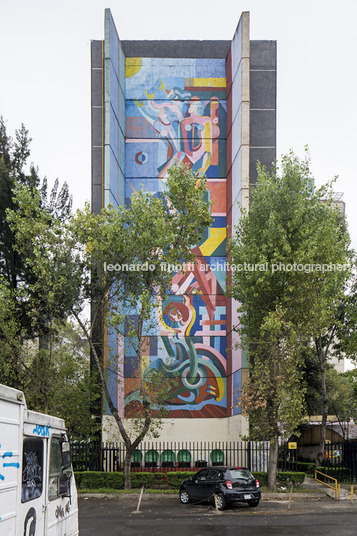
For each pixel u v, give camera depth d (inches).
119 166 1569.9
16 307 1187.3
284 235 1030.4
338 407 2212.1
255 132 1627.7
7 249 1246.9
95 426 1330.0
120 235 1021.2
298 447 1825.8
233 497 812.0
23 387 1117.7
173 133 1669.5
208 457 1508.4
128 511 806.5
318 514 773.3
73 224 1038.4
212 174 1651.1
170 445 1517.0
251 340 1135.6
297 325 1077.8
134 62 1695.4
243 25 1455.5
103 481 1066.7
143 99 1681.8
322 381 1414.9
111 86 1486.2
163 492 1007.6
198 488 860.6
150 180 1651.1
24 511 308.3
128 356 1529.3
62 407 1128.8
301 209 1047.6
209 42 1710.1
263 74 1648.6
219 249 1614.2
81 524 685.9
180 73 1694.1
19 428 299.7
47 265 1018.1
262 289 1070.4
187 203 1047.6
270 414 1072.2
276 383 1050.7
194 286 1593.3
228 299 1539.1
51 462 369.7
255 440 1104.2
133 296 1069.1
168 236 1005.2
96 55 1657.2
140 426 1103.6
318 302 1065.5
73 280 1029.2
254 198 1116.5
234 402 1424.7
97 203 1599.4
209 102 1681.8
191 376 1557.6
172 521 710.5
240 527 662.5
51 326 1127.0
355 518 735.7
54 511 369.1
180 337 1571.1
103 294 1079.6
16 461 294.2
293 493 1000.9
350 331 1407.5
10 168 1312.7
